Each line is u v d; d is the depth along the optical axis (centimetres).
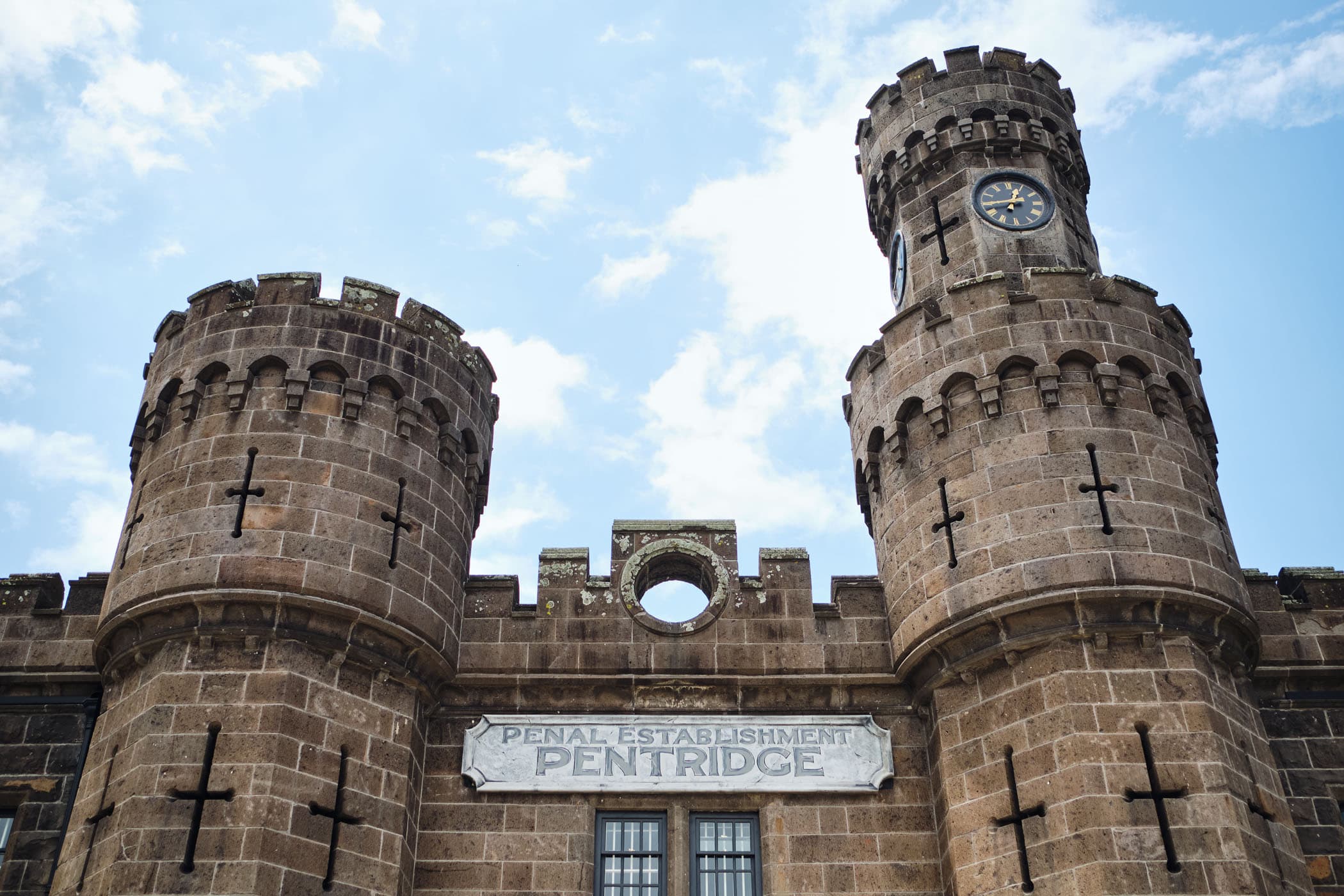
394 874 2003
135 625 2086
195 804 1889
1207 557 2127
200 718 1964
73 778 2205
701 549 2441
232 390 2261
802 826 2161
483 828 2155
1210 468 2355
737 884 2131
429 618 2209
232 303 2389
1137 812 1886
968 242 2744
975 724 2094
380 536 2198
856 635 2338
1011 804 1992
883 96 3125
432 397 2406
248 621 2041
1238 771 1962
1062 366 2308
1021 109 2955
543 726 2253
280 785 1925
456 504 2397
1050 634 2052
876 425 2475
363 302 2412
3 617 2344
